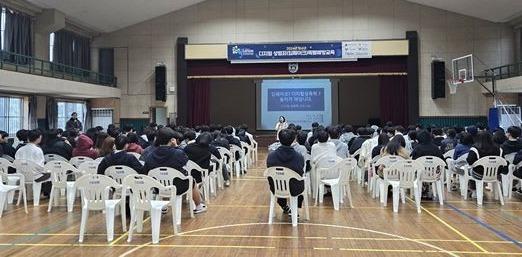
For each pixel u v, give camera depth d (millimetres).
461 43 16125
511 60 15922
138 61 17266
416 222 5406
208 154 6578
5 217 5703
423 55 16266
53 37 15023
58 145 7004
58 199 6625
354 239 4664
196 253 4195
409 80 15930
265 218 5656
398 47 15805
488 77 15688
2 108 12688
